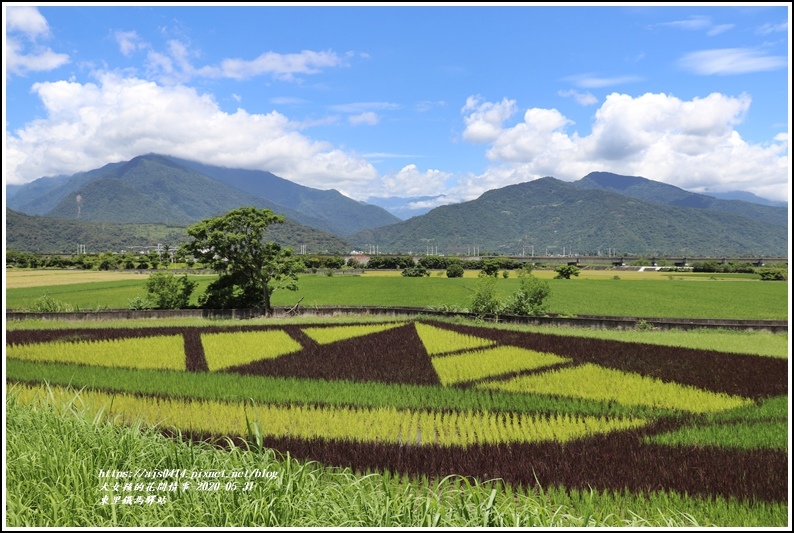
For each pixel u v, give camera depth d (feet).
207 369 68.69
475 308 128.77
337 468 35.88
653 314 153.28
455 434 43.27
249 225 137.49
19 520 25.88
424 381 62.54
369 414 48.78
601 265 496.64
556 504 31.65
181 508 26.78
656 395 56.80
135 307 138.72
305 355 77.20
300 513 26.78
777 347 88.33
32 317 121.08
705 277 331.36
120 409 49.29
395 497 27.78
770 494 32.32
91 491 27.99
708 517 29.94
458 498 28.66
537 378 63.87
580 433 44.09
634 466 36.32
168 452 31.73
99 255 394.11
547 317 118.11
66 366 68.80
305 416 47.70
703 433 44.01
